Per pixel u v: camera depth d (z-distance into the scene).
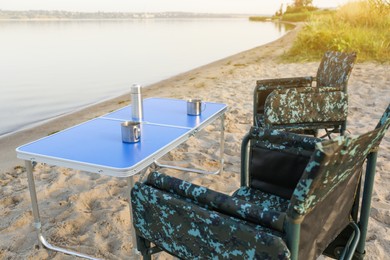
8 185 3.50
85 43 25.19
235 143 4.35
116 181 3.44
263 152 2.01
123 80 11.27
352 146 1.22
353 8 12.22
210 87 8.40
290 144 1.90
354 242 1.82
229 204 1.31
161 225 1.49
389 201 2.92
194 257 1.42
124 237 2.60
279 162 1.96
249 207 1.28
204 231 1.34
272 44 21.25
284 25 54.94
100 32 41.16
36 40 28.02
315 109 2.88
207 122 2.73
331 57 3.36
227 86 8.28
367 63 9.13
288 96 2.80
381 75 7.75
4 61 15.76
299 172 1.90
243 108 6.03
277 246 1.17
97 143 2.17
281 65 10.68
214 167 3.74
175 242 1.47
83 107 7.78
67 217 2.85
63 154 2.00
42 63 15.18
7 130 6.08
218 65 13.25
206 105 3.19
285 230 1.23
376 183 3.21
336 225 1.67
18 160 4.36
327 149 1.08
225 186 3.32
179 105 3.18
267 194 2.04
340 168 1.28
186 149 4.23
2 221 2.85
